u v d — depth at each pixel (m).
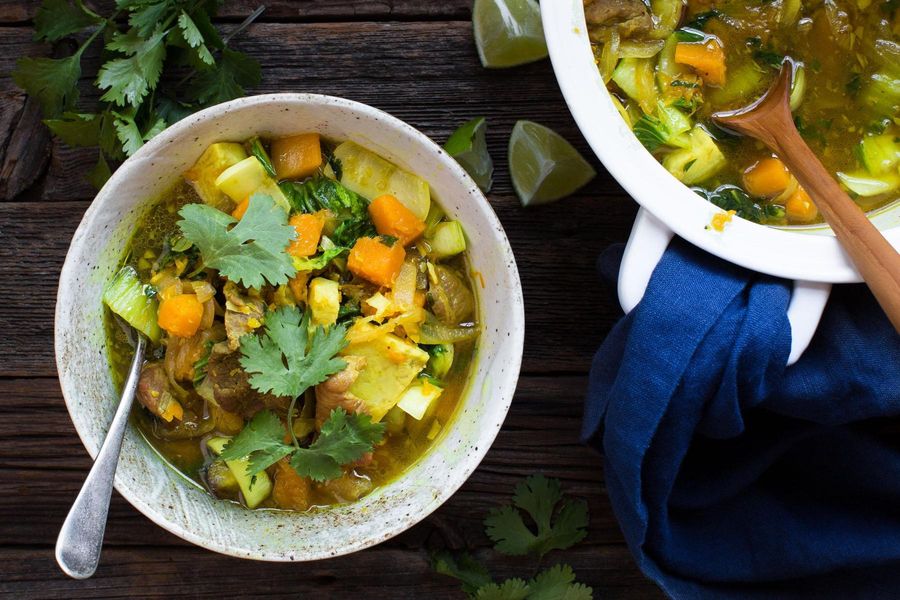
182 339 0.48
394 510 0.49
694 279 0.48
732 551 0.53
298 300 0.48
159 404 0.49
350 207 0.49
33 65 0.49
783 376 0.49
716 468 0.53
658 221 0.48
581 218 0.54
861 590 0.54
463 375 0.51
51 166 0.53
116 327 0.49
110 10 0.52
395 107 0.54
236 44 0.53
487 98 0.54
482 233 0.49
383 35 0.53
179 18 0.49
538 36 0.52
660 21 0.50
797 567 0.53
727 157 0.50
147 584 0.56
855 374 0.49
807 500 0.54
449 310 0.50
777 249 0.47
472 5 0.53
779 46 0.50
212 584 0.56
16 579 0.55
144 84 0.49
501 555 0.56
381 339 0.48
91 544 0.46
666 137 0.49
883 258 0.46
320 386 0.48
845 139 0.51
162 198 0.49
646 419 0.48
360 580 0.56
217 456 0.49
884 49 0.50
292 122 0.48
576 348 0.55
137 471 0.48
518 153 0.53
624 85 0.50
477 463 0.48
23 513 0.55
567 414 0.56
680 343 0.48
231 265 0.46
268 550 0.48
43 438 0.55
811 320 0.48
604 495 0.56
